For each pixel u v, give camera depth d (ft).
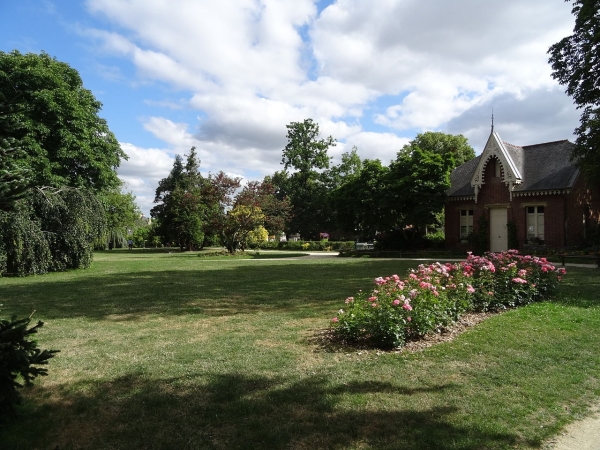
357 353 18.72
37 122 67.41
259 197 109.50
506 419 12.51
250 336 22.09
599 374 16.42
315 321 25.41
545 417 12.74
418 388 14.71
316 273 54.85
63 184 70.90
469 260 30.94
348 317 20.47
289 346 20.07
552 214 80.53
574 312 26.58
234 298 34.53
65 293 38.50
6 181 12.61
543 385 15.15
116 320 26.58
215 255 106.01
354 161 185.88
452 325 23.07
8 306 31.81
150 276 53.78
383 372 16.25
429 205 92.02
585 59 63.41
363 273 54.03
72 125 73.05
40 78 68.44
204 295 36.32
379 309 19.77
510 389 14.75
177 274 56.24
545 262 31.65
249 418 12.47
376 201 98.37
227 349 19.65
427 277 24.61
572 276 44.80
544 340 20.71
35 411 13.23
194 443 11.08
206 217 116.78
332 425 12.01
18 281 49.06
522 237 84.89
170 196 165.78
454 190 97.91
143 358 18.43
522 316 25.34
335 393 14.24
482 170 90.22
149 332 23.34
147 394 14.32
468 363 17.34
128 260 90.84
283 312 28.43
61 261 61.36
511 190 85.56
